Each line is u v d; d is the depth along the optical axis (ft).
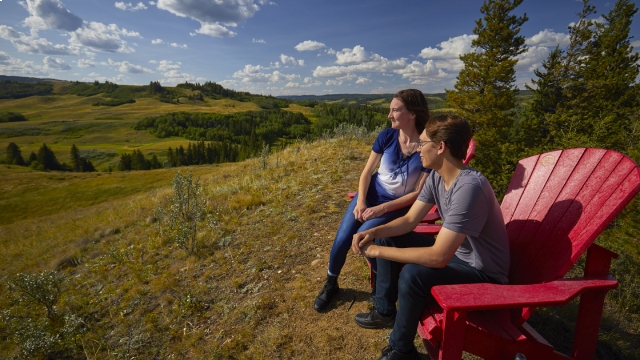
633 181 4.72
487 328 5.05
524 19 74.02
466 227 5.22
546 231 5.82
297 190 19.90
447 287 4.84
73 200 191.42
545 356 5.23
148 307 12.19
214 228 16.81
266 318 9.38
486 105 69.36
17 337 12.35
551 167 6.53
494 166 52.42
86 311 13.25
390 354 6.00
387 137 8.04
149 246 18.10
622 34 77.20
